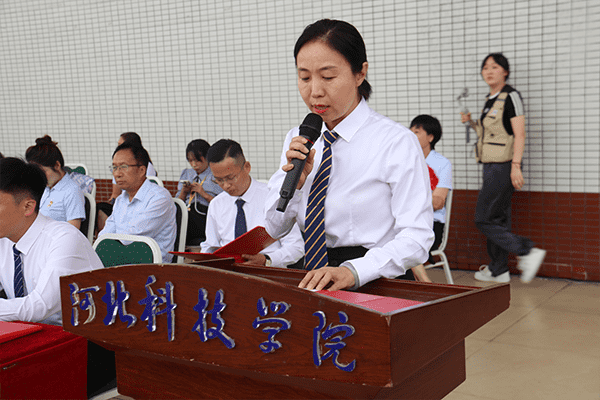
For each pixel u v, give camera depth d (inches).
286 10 191.5
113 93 232.7
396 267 45.5
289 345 32.2
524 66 161.3
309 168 50.9
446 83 172.7
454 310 35.1
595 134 154.3
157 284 37.3
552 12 155.4
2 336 51.1
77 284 41.8
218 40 205.3
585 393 93.1
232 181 99.2
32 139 258.5
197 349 35.8
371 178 50.6
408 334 30.4
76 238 67.9
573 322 127.6
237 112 206.8
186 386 41.3
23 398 48.9
